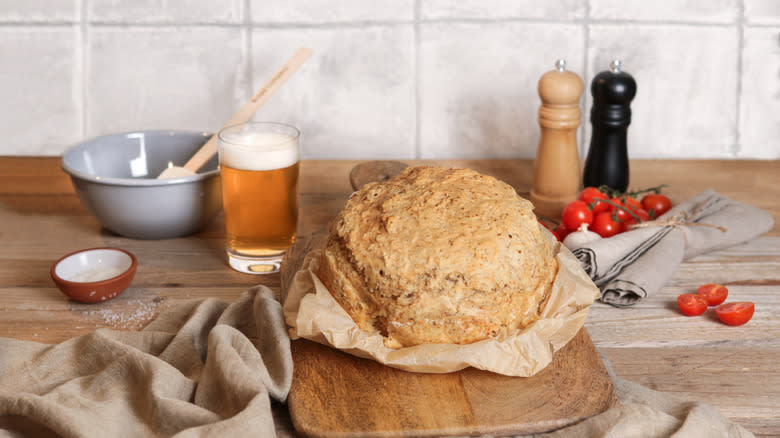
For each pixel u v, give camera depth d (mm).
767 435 960
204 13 1492
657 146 1559
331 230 1071
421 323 1000
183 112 1538
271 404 1002
